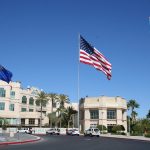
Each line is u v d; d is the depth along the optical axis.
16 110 99.62
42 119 108.69
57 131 72.75
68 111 111.44
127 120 104.25
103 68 42.22
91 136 57.66
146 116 100.56
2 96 96.12
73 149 23.22
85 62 41.88
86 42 42.47
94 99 94.25
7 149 22.80
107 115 92.50
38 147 25.23
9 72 33.88
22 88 108.62
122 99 94.44
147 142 36.88
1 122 94.12
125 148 25.08
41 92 108.81
